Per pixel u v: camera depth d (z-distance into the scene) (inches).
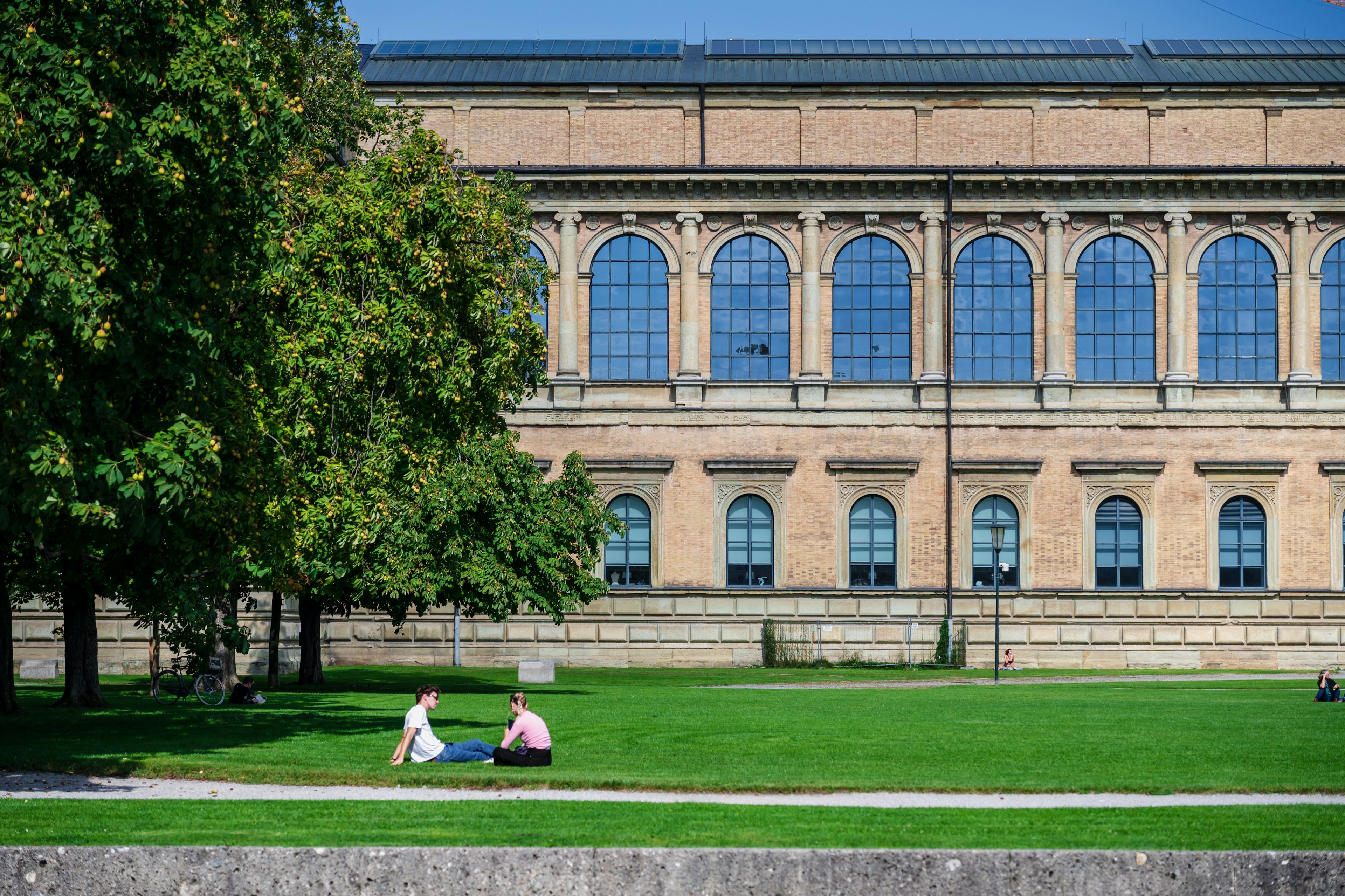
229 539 1168.2
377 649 2888.8
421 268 1392.7
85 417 1013.8
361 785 976.9
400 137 2058.3
